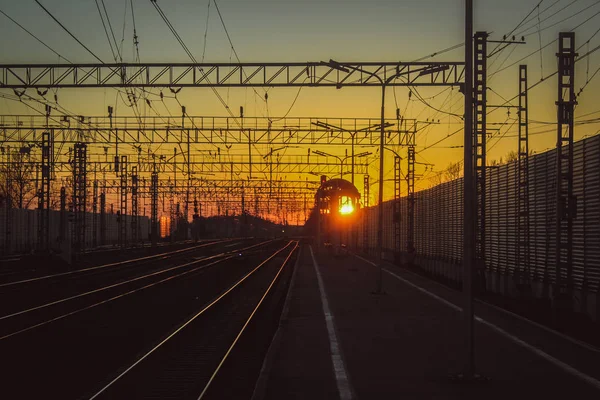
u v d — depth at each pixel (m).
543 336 18.56
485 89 33.03
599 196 22.48
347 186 70.88
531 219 30.23
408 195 60.28
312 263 60.12
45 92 31.78
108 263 60.41
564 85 23.19
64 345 19.52
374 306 26.36
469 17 13.27
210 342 20.08
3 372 15.53
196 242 105.75
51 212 71.62
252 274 51.78
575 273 24.53
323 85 31.69
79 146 59.38
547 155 28.05
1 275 42.94
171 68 31.59
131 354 18.42
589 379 13.03
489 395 11.85
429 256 52.97
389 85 31.70
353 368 14.27
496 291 34.94
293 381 12.96
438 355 15.74
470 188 13.27
